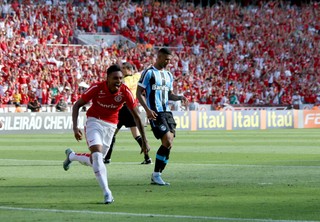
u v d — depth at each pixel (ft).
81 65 310.86
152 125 89.30
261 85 349.82
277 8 395.75
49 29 324.60
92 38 341.41
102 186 71.05
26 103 279.90
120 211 65.46
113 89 73.77
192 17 372.58
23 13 321.73
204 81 335.26
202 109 317.22
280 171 106.22
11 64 290.97
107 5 354.13
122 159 131.34
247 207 67.62
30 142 190.39
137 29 355.36
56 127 250.16
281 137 215.31
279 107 340.39
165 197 75.72
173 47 356.79
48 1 337.11
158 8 367.04
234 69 353.10
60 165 119.14
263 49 369.30
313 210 65.46
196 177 97.71
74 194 79.00
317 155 140.05
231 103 331.16
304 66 368.48
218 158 132.77
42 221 59.72
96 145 73.00
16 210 66.28
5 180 95.04
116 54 329.11
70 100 294.05
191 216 62.03
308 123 300.20
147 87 90.33
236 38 372.58
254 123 284.41
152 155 142.20
